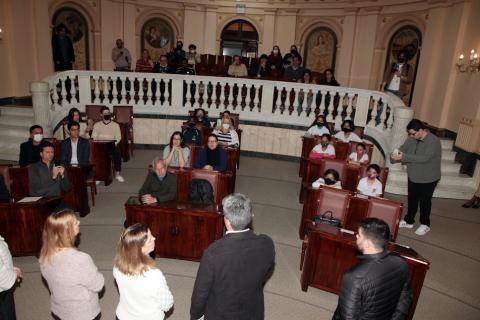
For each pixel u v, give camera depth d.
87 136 6.68
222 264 2.07
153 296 2.26
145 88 9.59
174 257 4.20
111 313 3.33
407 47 10.62
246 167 8.16
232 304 2.13
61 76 8.25
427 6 9.49
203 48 13.78
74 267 2.39
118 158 6.60
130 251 2.24
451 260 4.63
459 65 8.16
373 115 8.09
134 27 12.98
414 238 5.13
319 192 4.43
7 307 2.73
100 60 12.53
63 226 2.40
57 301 2.45
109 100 8.90
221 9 13.50
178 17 13.48
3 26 8.83
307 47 13.20
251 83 8.84
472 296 3.94
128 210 4.09
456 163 7.42
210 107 9.09
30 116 8.42
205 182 4.55
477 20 7.74
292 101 9.22
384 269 2.04
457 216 5.95
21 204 3.87
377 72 11.62
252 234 2.17
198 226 4.06
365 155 6.36
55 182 4.45
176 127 9.06
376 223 2.11
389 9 10.90
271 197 6.40
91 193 5.54
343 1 11.95
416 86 9.77
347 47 12.14
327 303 3.70
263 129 8.95
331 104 8.59
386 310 2.07
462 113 7.89
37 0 9.58
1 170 4.42
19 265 3.99
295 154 8.94
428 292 4.01
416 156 4.97
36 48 9.73
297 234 5.09
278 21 13.27
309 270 3.77
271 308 3.58
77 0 11.66
